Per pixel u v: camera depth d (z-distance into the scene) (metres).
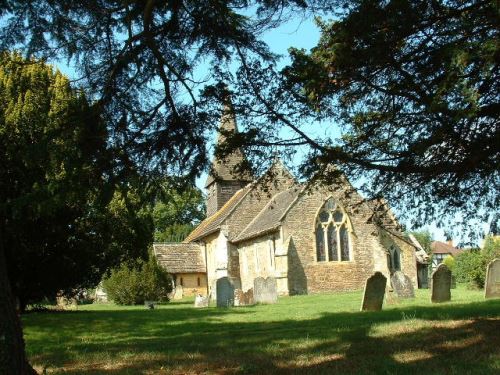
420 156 7.79
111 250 20.12
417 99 7.46
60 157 7.77
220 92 8.07
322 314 16.23
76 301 30.52
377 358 8.50
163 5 7.95
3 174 14.84
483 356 8.07
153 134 8.65
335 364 8.28
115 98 8.37
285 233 33.44
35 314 19.34
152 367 8.75
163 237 67.12
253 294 25.02
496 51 6.04
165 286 34.72
